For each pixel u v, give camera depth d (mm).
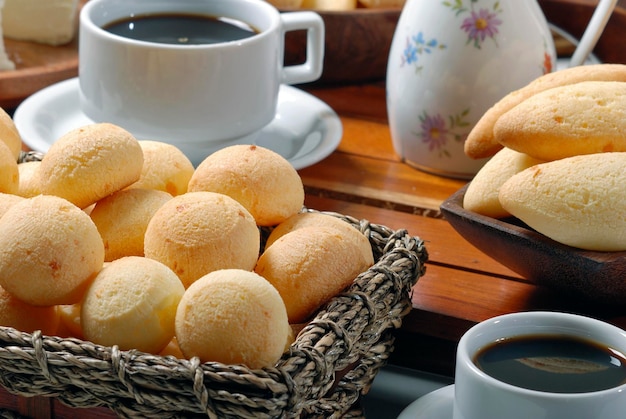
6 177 723
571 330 658
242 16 931
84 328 645
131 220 703
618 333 648
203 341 624
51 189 697
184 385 618
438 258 809
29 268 647
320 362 632
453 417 656
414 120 896
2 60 1032
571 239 696
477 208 739
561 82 764
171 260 667
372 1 1030
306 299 668
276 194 714
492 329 655
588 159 698
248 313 624
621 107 714
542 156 726
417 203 869
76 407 650
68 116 950
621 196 686
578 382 633
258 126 893
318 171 910
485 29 863
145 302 638
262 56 874
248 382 612
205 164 723
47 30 1116
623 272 696
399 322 716
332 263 673
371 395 758
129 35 903
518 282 787
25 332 660
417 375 776
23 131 893
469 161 894
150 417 635
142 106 863
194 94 858
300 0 1020
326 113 946
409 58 888
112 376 626
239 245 668
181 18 937
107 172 698
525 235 710
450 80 872
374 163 926
